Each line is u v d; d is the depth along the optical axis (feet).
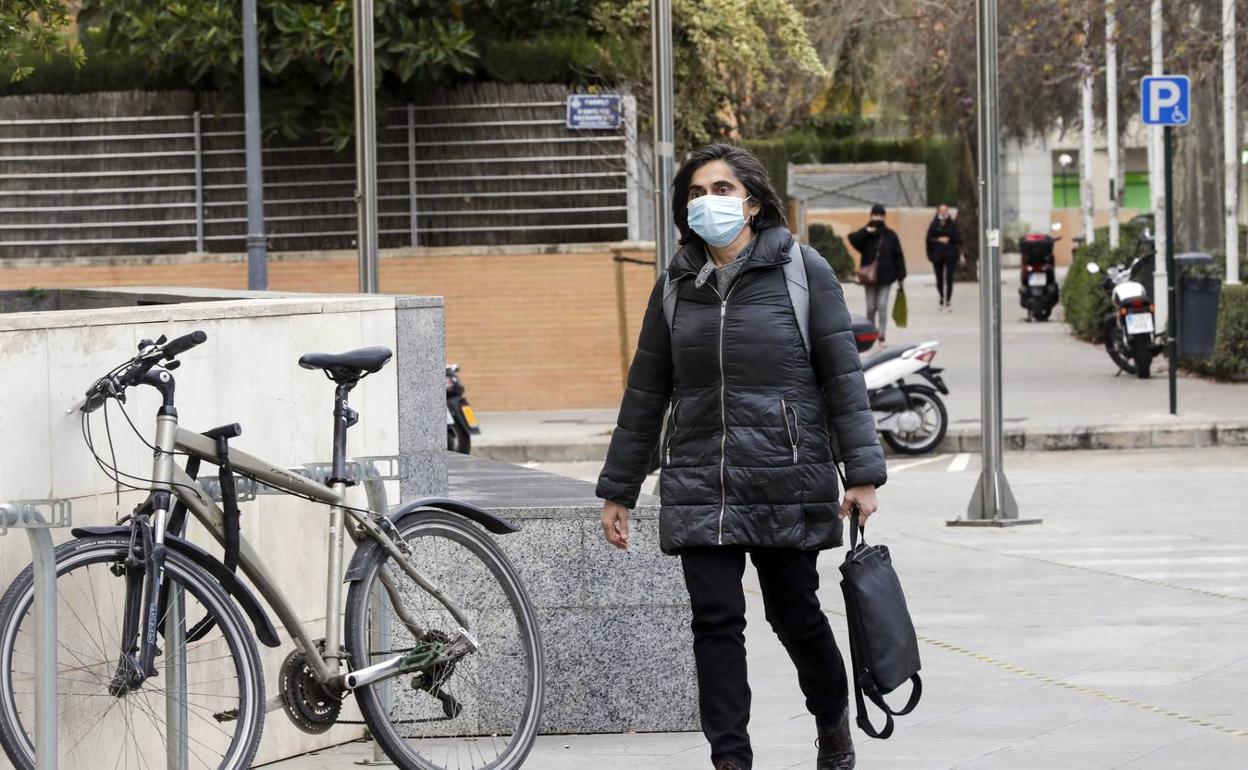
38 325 23.35
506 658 27.48
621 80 92.17
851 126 267.80
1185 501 60.49
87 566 23.15
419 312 30.53
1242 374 96.68
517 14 92.17
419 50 86.58
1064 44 129.08
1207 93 124.57
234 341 26.78
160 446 23.04
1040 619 40.70
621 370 91.15
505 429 84.23
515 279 91.04
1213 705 32.04
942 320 151.64
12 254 93.20
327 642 24.88
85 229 92.79
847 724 26.78
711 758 25.29
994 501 56.44
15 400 22.97
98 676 23.31
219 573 23.52
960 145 213.46
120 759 23.85
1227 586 44.37
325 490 25.18
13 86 92.02
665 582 30.27
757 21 103.86
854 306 169.78
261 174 87.15
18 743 21.44
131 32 89.45
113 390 22.66
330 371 25.57
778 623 26.02
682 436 25.23
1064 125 180.86
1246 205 133.69
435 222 92.32
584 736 30.27
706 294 25.31
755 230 25.71
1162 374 101.40
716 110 99.19
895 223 256.11
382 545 25.48
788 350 25.05
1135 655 36.58
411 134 91.66
